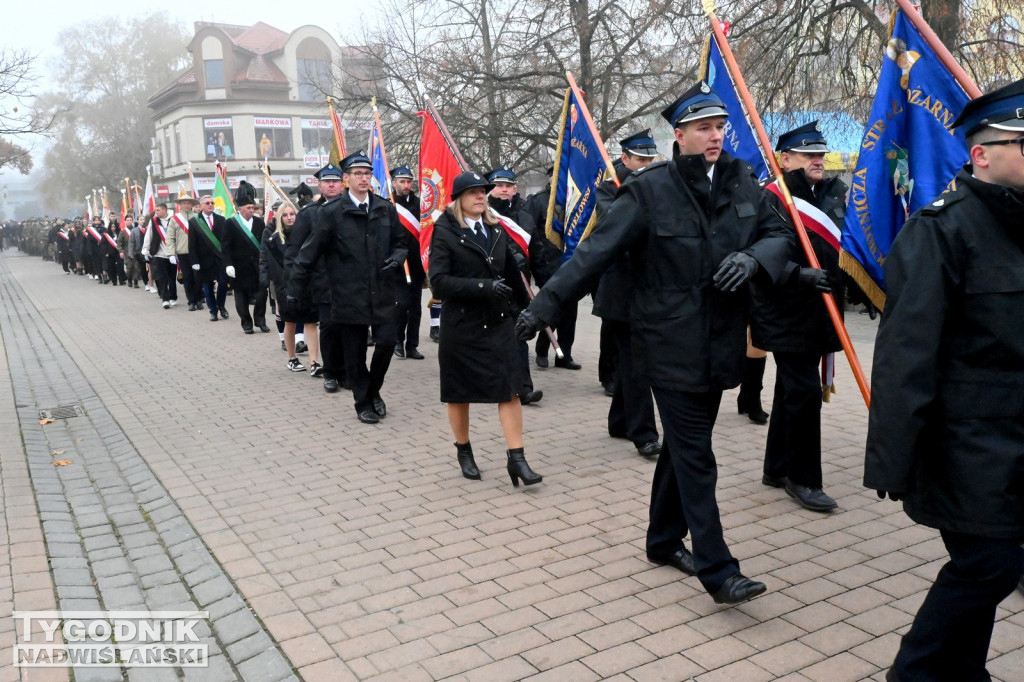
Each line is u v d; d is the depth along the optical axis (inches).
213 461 239.9
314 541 179.2
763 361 255.3
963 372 99.3
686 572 157.3
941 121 168.6
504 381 204.8
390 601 150.3
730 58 193.0
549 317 136.9
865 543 169.9
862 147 173.3
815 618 139.7
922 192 168.9
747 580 136.4
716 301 137.7
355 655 132.4
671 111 141.6
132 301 747.4
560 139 279.1
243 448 252.7
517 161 820.0
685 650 130.8
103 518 197.2
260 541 180.1
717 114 135.9
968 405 98.7
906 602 144.6
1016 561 98.0
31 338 518.3
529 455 237.6
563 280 137.5
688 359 137.2
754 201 141.0
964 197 100.6
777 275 132.9
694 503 139.9
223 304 582.9
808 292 182.1
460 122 806.5
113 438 268.7
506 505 197.6
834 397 289.3
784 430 198.2
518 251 290.8
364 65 936.9
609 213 139.7
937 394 100.5
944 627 102.9
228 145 1841.8
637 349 143.4
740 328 139.6
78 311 674.8
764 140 184.5
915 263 99.1
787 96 565.6
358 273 270.4
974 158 101.0
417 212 370.9
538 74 750.5
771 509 190.1
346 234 268.8
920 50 169.9
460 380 208.7
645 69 745.0
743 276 128.0
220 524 190.5
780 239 137.3
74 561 170.9
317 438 261.9
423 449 247.0
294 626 142.3
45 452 254.1
